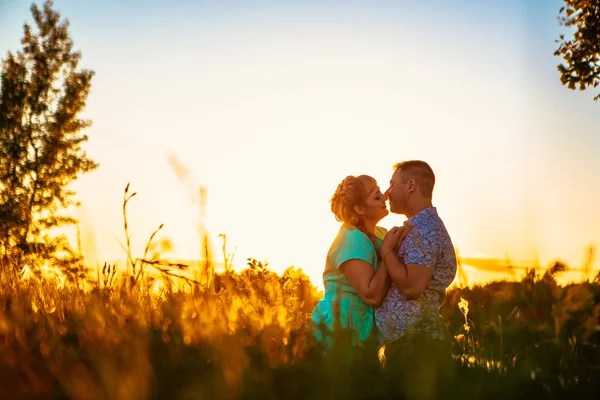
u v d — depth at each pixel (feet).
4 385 7.09
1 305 10.68
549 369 8.10
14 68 140.46
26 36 141.90
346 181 14.94
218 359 7.66
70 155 136.46
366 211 14.79
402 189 14.98
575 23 41.32
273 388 7.48
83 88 141.49
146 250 9.61
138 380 6.48
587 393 7.70
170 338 8.93
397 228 14.05
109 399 6.23
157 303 10.18
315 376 7.60
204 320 9.09
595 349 8.13
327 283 14.03
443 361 7.86
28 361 7.90
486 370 8.52
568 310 8.18
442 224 14.30
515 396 7.68
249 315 9.29
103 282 10.19
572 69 40.91
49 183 132.46
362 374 7.75
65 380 7.04
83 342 8.75
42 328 9.62
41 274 11.10
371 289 13.52
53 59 142.20
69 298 10.92
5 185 130.31
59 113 138.21
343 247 13.96
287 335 9.15
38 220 128.06
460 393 7.48
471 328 9.94
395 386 7.47
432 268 13.60
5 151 133.90
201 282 9.51
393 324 13.43
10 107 136.87
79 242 9.74
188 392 6.88
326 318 12.24
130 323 9.52
